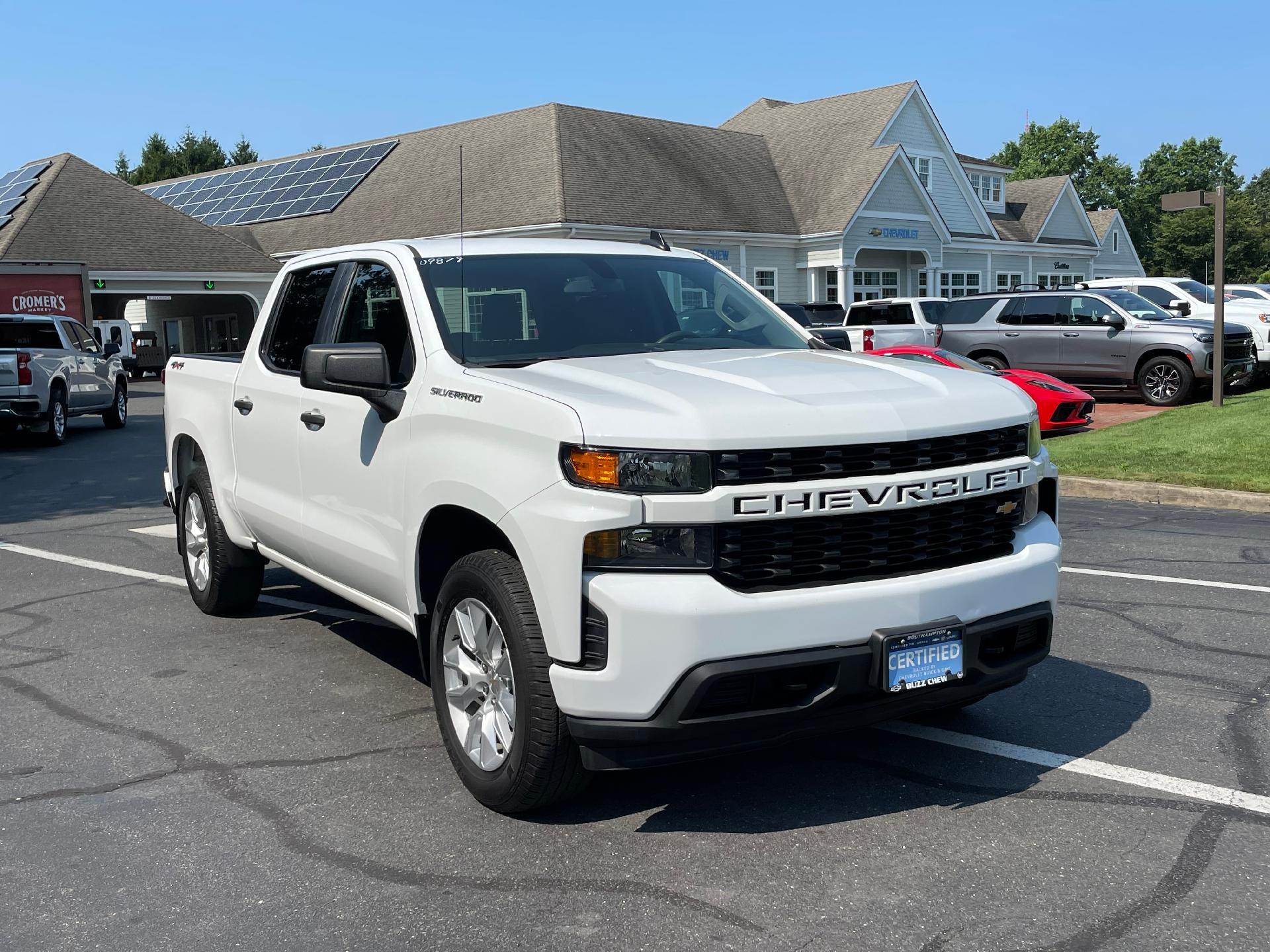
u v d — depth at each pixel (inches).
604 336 184.5
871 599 139.7
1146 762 170.9
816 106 1612.9
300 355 215.5
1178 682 208.2
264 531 228.5
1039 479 161.3
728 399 142.4
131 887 139.1
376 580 185.8
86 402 747.4
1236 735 181.3
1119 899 130.3
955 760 173.2
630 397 145.2
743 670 133.6
